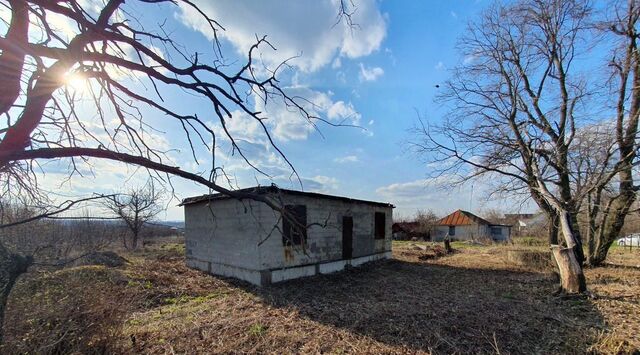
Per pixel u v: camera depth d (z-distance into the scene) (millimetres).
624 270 10742
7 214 2611
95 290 3875
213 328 5348
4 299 2270
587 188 9781
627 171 10594
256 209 8977
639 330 5156
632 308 6340
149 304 6879
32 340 3043
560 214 8734
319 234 10695
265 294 7785
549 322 5637
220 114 2123
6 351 2801
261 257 8828
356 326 5426
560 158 10633
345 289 8453
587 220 12289
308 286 8719
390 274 10992
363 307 6617
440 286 8945
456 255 17391
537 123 11211
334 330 5262
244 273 9281
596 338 4816
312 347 4625
